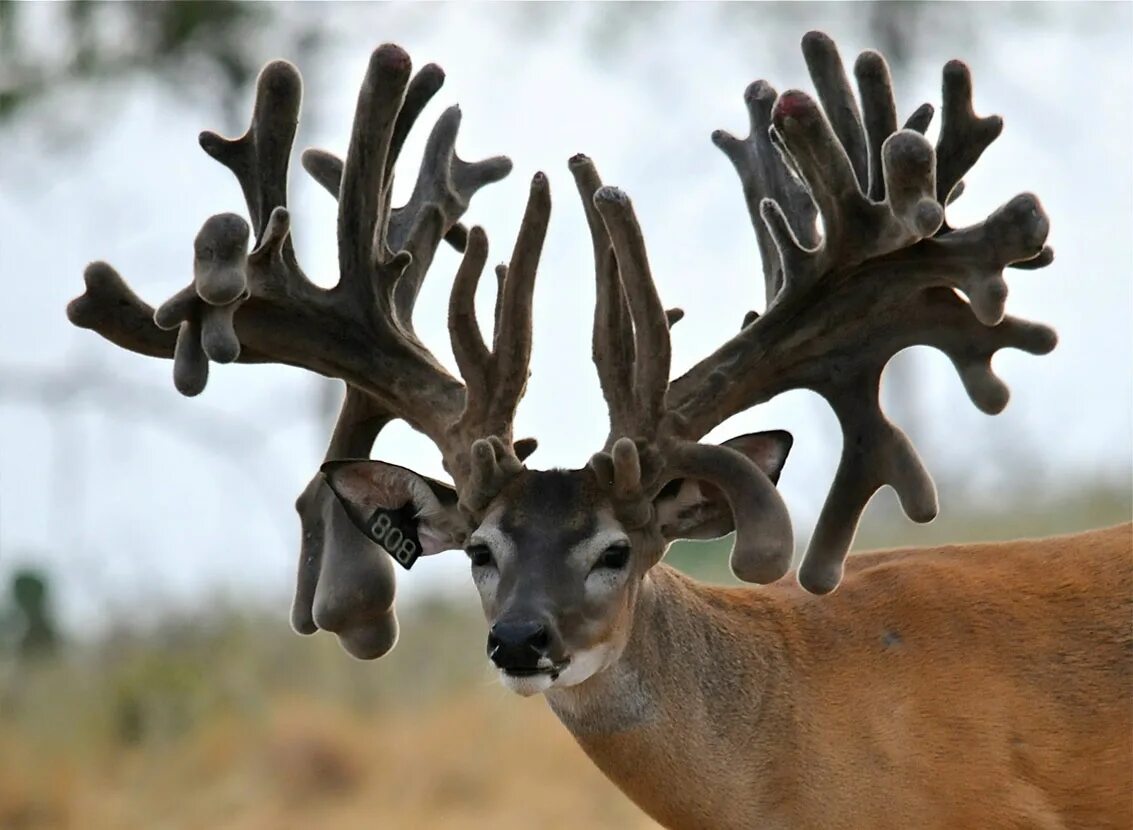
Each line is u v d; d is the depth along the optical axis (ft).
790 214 61.52
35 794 101.96
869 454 57.41
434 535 58.18
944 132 57.93
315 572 60.34
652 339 56.29
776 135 56.34
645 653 56.54
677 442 56.54
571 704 57.06
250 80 169.37
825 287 57.47
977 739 57.36
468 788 97.45
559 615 54.03
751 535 54.80
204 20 165.17
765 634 58.23
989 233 54.85
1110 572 60.44
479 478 55.83
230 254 54.49
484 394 57.16
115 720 112.57
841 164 55.47
